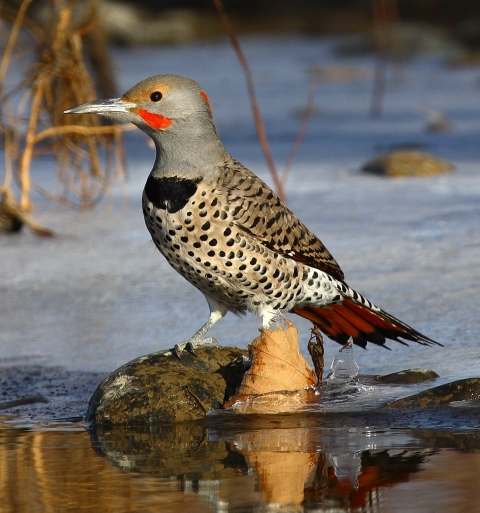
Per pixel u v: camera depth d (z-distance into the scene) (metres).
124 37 51.62
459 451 6.97
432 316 10.22
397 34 46.50
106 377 8.65
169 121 8.70
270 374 8.30
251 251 8.73
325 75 39.72
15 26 15.80
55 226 16.12
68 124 16.45
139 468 6.92
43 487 6.53
